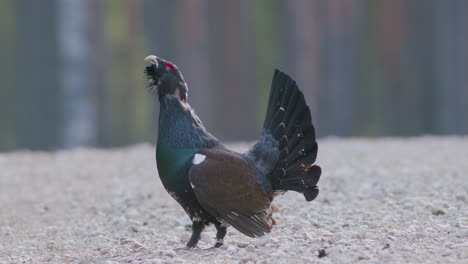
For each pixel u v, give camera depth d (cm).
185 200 1725
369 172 2972
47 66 6531
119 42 8888
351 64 7838
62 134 6512
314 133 1759
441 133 8150
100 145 7519
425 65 8444
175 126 1717
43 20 6531
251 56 8594
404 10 8275
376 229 1931
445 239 1719
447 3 8000
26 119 6606
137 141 9031
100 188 2964
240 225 1689
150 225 2252
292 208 2312
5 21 9006
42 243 2117
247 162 1736
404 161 3319
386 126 8425
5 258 1914
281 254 1630
